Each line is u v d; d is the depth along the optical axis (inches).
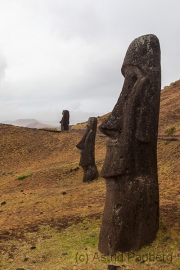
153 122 269.9
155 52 275.7
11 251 312.8
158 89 274.5
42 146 1232.8
